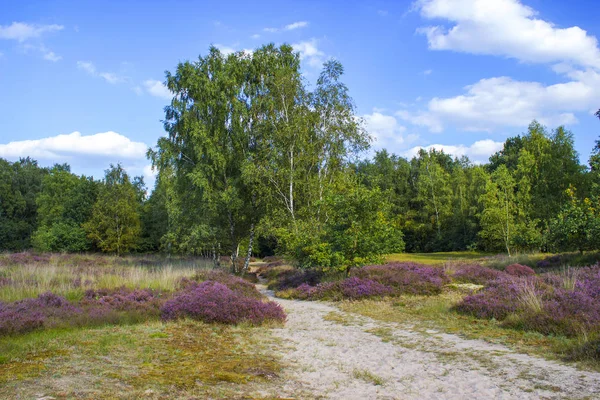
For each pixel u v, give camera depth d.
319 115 23.83
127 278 16.25
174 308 10.05
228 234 27.12
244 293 15.14
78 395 4.40
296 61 26.97
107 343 7.04
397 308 12.00
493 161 61.75
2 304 9.65
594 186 23.97
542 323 8.39
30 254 35.47
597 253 19.47
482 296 10.97
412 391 5.20
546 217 30.81
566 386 5.14
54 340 7.18
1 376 4.96
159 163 25.95
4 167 71.12
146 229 48.56
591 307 8.75
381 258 17.75
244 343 7.90
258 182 24.16
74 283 15.04
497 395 4.94
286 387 5.29
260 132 24.86
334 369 6.25
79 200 45.47
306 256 18.09
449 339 8.20
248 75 26.62
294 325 10.05
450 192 51.56
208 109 25.36
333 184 22.95
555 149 32.72
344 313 11.66
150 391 4.70
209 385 5.09
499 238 32.03
